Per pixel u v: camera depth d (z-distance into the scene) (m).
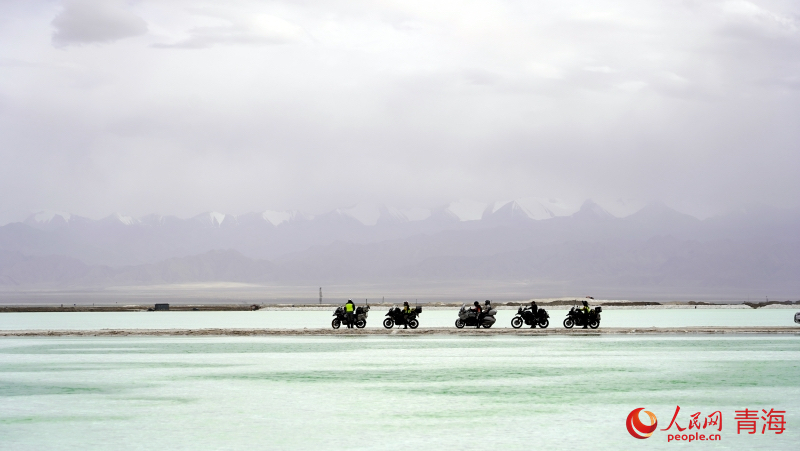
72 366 40.66
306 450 20.34
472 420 24.55
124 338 62.94
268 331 66.81
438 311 171.00
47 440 21.66
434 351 48.25
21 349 51.97
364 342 56.25
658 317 115.44
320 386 32.44
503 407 26.97
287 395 29.95
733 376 35.00
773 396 29.16
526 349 49.28
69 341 59.91
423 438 21.81
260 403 27.97
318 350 49.69
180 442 21.34
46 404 27.91
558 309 183.62
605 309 194.25
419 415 25.42
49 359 44.56
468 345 52.81
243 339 60.69
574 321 67.81
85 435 22.31
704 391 30.50
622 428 23.27
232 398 29.19
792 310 179.75
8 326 92.06
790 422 24.28
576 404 27.58
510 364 40.47
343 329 68.69
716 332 63.56
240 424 23.91
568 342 54.88
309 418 24.92
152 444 21.11
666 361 41.47
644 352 46.69
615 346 51.22
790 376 34.91
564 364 40.28
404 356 45.09
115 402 28.33
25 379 35.12
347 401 28.41
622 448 20.69
